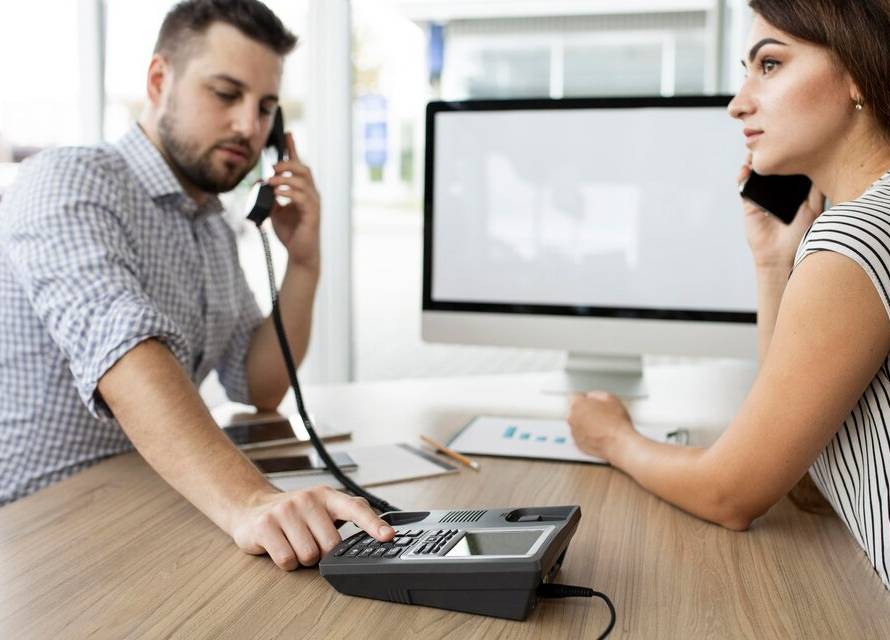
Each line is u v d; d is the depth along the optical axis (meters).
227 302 1.52
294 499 0.82
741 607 0.71
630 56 5.01
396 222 7.02
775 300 1.17
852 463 0.82
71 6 3.06
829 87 0.84
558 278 1.61
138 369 0.96
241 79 1.35
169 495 0.99
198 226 1.47
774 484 0.83
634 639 0.65
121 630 0.66
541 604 0.72
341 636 0.65
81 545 0.84
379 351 4.86
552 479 1.06
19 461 1.28
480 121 1.61
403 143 4.62
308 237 1.55
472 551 0.70
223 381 1.61
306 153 3.37
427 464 1.11
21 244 1.13
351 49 3.33
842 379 0.76
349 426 1.34
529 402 1.51
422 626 0.67
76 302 1.04
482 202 1.63
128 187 1.33
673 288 1.56
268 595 0.73
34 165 1.24
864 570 0.79
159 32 1.40
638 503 0.97
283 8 3.29
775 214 1.16
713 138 1.52
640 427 1.31
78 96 3.10
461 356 4.84
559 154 1.59
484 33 5.00
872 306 0.74
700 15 4.87
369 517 0.79
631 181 1.56
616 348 1.59
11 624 0.68
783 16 0.84
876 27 0.80
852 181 0.87
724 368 1.88
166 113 1.38
